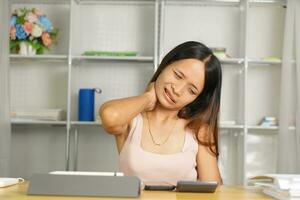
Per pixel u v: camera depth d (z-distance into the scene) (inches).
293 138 130.3
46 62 145.5
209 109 66.3
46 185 42.1
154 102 64.8
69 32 134.2
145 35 144.7
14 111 133.1
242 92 135.0
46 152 145.4
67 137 130.2
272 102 144.1
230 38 144.4
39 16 134.1
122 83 144.9
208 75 63.3
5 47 131.0
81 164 144.5
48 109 134.3
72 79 143.8
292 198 42.3
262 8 145.2
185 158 64.4
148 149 64.2
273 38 144.8
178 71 62.4
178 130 66.1
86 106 132.6
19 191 45.6
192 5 144.9
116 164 144.4
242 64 136.6
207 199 41.8
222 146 142.7
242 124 132.7
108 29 145.3
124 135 65.1
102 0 143.3
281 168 129.5
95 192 41.6
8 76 131.2
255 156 143.7
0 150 129.3
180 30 144.7
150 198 41.6
